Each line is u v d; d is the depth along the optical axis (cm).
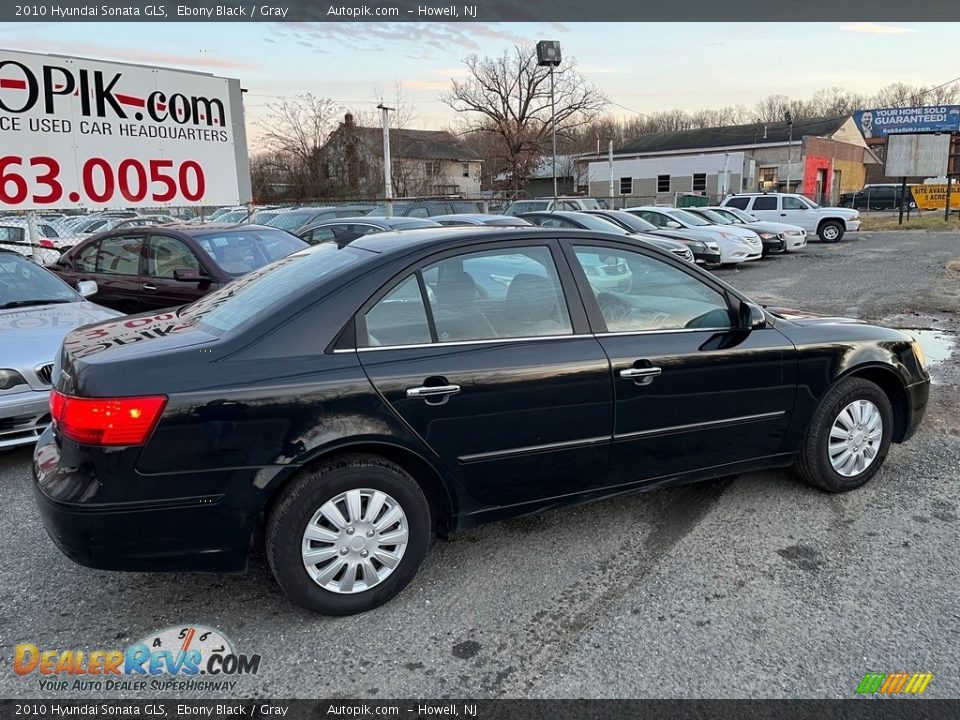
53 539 270
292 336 284
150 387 261
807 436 390
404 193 3906
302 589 287
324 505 285
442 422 298
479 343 309
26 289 586
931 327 889
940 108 5281
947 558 336
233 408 267
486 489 316
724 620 291
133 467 259
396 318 300
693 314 361
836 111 8031
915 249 2038
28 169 921
